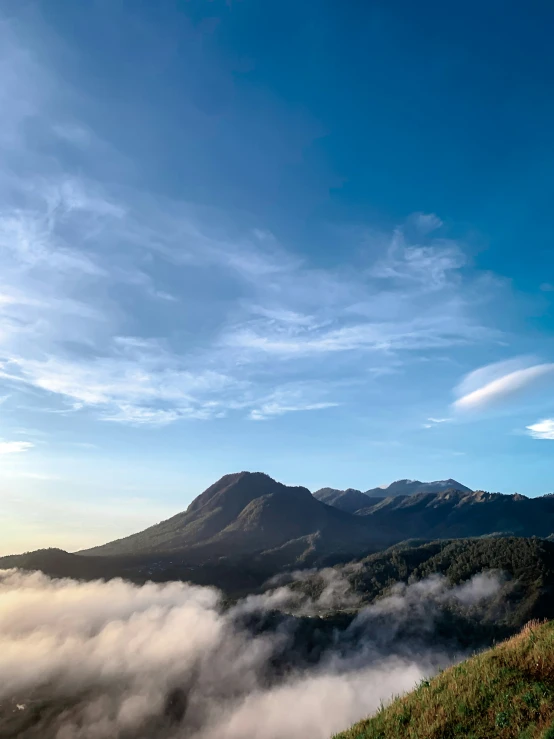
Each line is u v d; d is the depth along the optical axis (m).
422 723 14.92
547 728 12.23
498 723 13.44
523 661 16.17
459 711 14.66
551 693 13.93
